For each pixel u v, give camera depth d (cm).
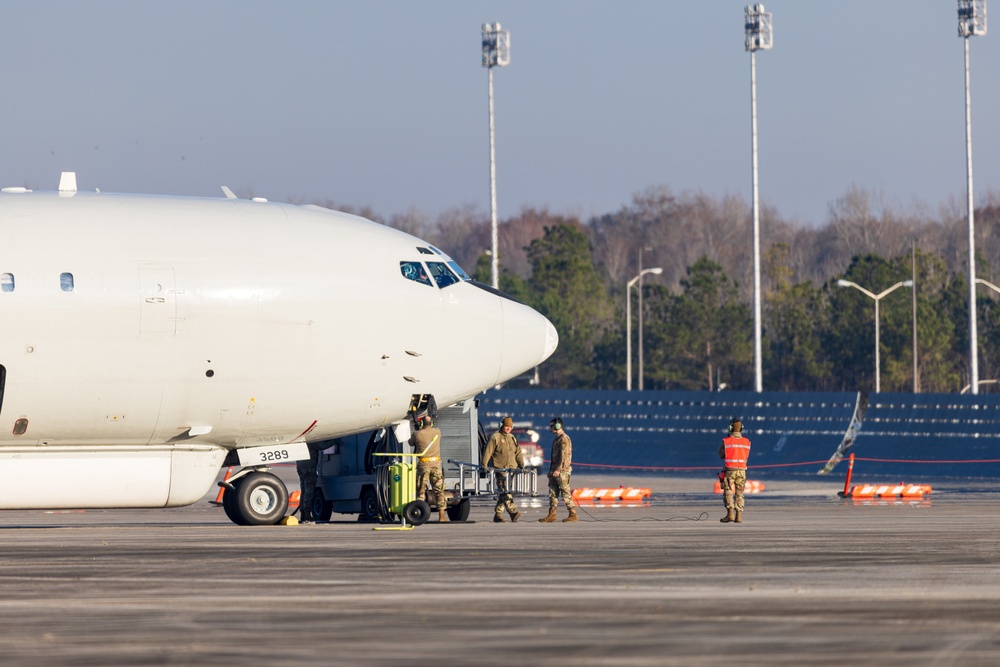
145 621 5450
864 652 4734
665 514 13575
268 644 4909
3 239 10500
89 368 10600
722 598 6100
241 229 11150
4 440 10812
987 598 6103
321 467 13575
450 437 13000
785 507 14588
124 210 10956
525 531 10544
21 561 7894
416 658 4631
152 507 11375
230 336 10900
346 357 11300
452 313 11681
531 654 4694
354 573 7175
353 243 11481
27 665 4516
